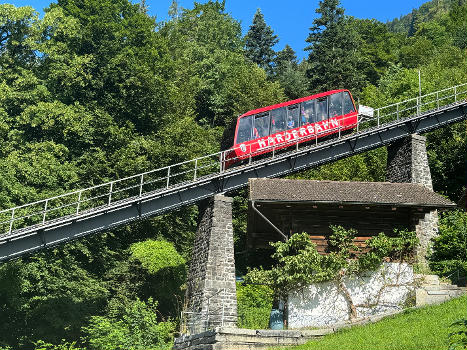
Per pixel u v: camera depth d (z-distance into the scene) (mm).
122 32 49500
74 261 36344
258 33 87812
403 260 24203
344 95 34969
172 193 28578
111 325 25453
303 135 33344
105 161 41562
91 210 26672
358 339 18094
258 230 30031
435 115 34906
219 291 25062
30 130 42750
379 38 91250
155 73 52812
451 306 20047
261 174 30703
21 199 36188
